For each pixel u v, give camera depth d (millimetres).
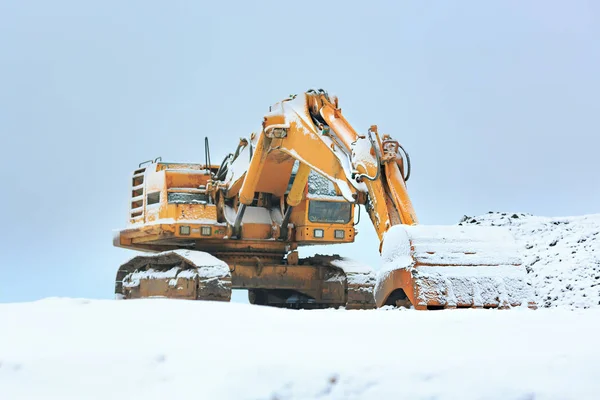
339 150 18891
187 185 25844
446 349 7312
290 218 26125
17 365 6902
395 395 6355
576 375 6582
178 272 23953
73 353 7113
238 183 24781
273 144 21547
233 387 6434
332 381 6500
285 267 25922
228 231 25188
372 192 16453
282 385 6465
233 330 8492
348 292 24281
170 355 7047
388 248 14125
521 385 6434
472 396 6332
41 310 9977
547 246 18016
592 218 19172
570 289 15609
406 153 16391
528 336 8102
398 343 7676
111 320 9219
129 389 6543
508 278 13070
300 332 8398
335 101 20047
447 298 12828
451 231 13633
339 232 25781
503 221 20531
